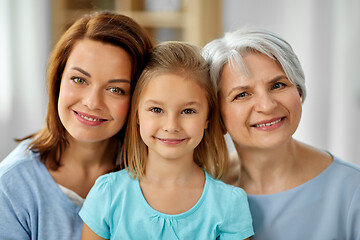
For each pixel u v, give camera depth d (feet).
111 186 3.39
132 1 9.59
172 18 9.58
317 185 3.52
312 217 3.48
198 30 9.45
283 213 3.50
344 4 8.57
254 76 3.19
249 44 3.25
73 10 9.37
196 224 3.25
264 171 3.61
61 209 3.49
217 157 3.63
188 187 3.40
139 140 3.46
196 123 3.21
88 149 3.67
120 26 3.41
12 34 8.96
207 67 3.37
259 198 3.57
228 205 3.30
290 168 3.60
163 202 3.34
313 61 8.87
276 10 9.34
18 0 8.95
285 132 3.27
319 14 8.77
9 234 3.39
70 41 3.37
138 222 3.25
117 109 3.34
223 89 3.32
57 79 3.54
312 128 9.01
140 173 3.44
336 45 8.72
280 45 3.30
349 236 3.47
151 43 3.71
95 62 3.24
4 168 3.59
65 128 3.60
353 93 8.73
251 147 3.44
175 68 3.20
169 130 3.13
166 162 3.36
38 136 3.93
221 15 9.51
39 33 9.08
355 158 8.80
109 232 3.36
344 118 8.77
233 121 3.30
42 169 3.60
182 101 3.14
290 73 3.23
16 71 9.06
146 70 3.28
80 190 3.73
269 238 3.51
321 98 8.91
